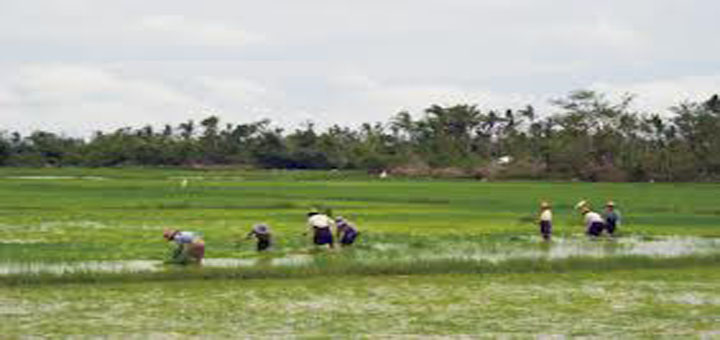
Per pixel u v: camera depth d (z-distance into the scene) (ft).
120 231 193.57
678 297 115.65
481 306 108.17
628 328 96.94
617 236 194.80
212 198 323.37
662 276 133.59
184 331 92.89
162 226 206.90
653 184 527.40
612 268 140.77
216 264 135.03
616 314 104.32
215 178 567.18
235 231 196.65
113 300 108.17
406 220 236.02
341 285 121.29
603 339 91.97
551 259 140.67
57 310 101.76
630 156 644.69
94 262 138.10
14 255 147.02
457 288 120.47
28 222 214.48
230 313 101.71
